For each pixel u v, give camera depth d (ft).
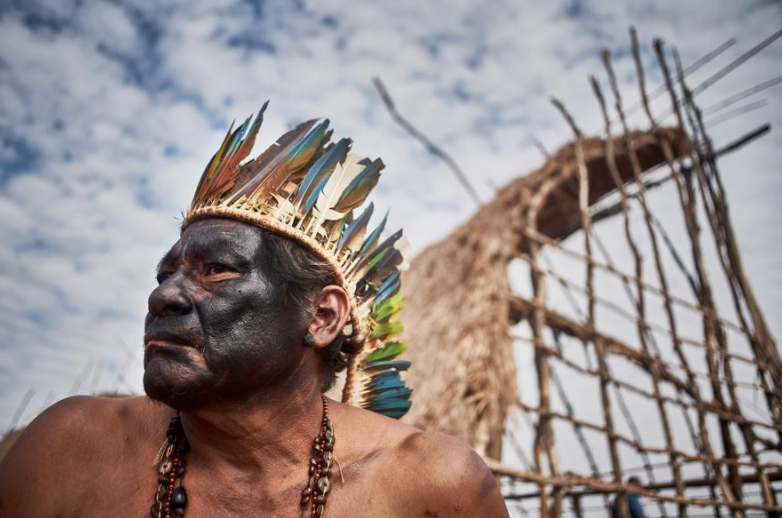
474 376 20.66
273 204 5.25
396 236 6.32
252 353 4.65
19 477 4.85
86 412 5.16
